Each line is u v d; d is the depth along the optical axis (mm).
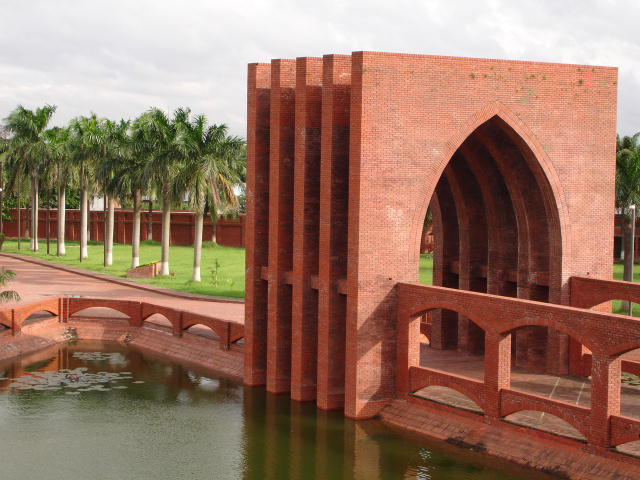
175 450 21094
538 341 25688
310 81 24359
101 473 19438
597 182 24703
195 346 32188
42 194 87312
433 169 23031
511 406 19953
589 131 24469
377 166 22500
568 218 24359
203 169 46469
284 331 26203
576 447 18344
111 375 29312
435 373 22062
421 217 23172
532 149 23766
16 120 67500
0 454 20797
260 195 26859
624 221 42156
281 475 19266
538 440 19234
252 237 26969
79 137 62062
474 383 20938
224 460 20312
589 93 24375
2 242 76500
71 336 35844
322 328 24109
